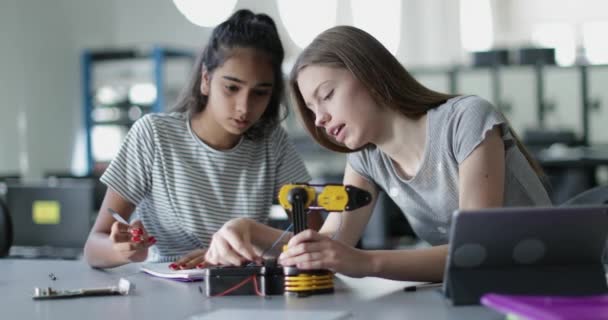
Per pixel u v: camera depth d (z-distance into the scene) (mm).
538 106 6965
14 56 6105
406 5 8852
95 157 6652
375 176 1758
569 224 1238
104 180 1987
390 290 1453
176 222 2043
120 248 1716
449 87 6984
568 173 5582
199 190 2039
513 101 7035
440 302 1296
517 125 7043
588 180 5637
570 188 5547
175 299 1403
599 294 1271
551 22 8633
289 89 1677
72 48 6656
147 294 1468
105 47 6945
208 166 2045
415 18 8859
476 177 1522
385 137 1646
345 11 8797
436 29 8820
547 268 1283
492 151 1541
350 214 1772
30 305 1381
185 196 2029
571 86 6883
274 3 8398
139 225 1734
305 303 1325
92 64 6676
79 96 6742
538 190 1665
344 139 1606
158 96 6441
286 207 1474
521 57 6699
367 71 1552
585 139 6789
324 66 1552
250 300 1370
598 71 6754
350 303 1315
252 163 2098
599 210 1230
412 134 1643
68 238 3408
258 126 2059
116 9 7031
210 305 1334
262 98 1915
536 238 1251
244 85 1862
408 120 1634
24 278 1733
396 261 1438
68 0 6605
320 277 1415
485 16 8805
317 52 1561
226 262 1555
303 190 1456
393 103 1595
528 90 6992
